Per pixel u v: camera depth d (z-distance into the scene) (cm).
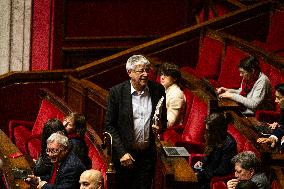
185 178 972
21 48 1770
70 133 1096
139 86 1034
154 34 1828
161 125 1047
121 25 1805
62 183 970
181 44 1694
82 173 912
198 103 1297
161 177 1033
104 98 1355
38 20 1752
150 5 1816
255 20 1764
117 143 1037
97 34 1792
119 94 1044
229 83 1566
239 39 1577
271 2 1764
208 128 1073
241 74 1333
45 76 1577
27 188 1025
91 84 1483
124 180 1065
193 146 1228
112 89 1049
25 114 1587
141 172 1063
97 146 1154
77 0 1759
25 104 1584
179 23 1838
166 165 998
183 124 1355
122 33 1809
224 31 1745
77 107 1523
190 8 1834
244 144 1114
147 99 1049
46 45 1761
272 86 1443
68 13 1759
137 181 1065
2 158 1149
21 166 1117
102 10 1783
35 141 1383
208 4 2047
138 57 1024
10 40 1767
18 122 1499
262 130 1184
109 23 1795
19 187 1012
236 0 1962
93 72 1616
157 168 1080
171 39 1683
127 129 1046
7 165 1109
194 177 977
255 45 1539
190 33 1695
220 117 1070
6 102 1571
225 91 1401
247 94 1341
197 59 1711
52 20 1745
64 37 1767
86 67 1609
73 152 1001
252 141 1088
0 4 1750
